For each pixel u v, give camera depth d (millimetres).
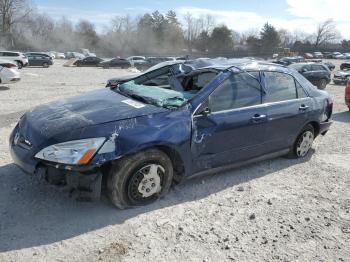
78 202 3934
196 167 4242
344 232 3717
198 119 4113
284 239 3523
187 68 6582
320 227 3783
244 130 4574
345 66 37375
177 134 3895
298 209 4148
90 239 3336
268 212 4035
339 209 4207
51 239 3299
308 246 3434
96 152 3449
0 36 78000
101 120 3695
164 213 3848
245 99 4660
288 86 5320
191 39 98875
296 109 5281
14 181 4367
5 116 8266
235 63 5070
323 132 6074
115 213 3775
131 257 3115
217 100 4348
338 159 6000
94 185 3521
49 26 100125
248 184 4746
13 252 3088
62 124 3666
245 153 4746
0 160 5031
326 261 3229
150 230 3531
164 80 6426
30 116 4113
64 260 3035
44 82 18062
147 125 3758
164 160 3904
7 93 12516
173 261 3096
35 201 3924
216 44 92188
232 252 3268
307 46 102875
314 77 18594
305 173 5273
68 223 3559
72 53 64500
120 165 3609
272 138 5039
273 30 97000
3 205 3809
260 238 3516
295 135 5457
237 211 4008
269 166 5453
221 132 4320
